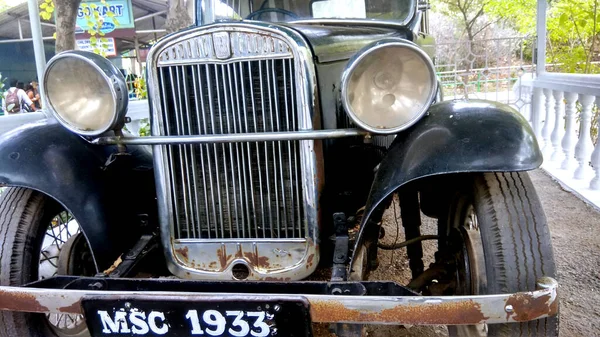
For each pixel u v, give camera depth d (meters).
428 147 1.85
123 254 2.36
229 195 2.14
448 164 1.79
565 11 6.10
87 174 2.21
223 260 2.18
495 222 1.84
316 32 2.27
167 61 2.05
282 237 2.15
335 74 2.25
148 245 2.33
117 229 2.28
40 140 2.18
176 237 2.22
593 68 6.19
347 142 2.37
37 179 2.08
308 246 2.10
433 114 1.99
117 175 2.35
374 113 1.89
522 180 1.91
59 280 1.96
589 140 4.88
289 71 1.98
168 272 2.50
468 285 1.99
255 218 2.14
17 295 1.79
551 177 5.36
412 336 2.56
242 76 2.00
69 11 4.73
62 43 4.77
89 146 2.30
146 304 1.71
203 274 2.20
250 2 3.18
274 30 1.95
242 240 2.15
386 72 1.87
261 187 2.10
